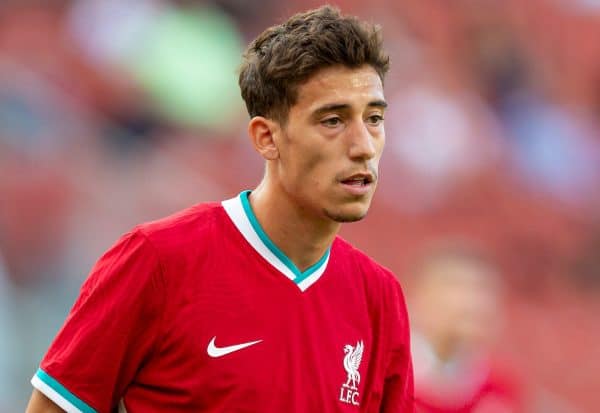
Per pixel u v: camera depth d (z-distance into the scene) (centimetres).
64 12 4497
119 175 4109
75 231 3734
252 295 918
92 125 4247
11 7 4459
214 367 889
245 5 4984
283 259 938
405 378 1021
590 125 5834
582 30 6131
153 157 4325
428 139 5044
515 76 5653
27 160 3841
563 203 5459
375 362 988
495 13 5822
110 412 919
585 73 5988
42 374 904
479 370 2156
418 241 4822
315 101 873
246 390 889
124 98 4362
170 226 927
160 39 4500
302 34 884
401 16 5453
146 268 897
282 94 893
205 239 928
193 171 4375
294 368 911
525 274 5131
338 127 875
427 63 5322
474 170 5178
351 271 990
